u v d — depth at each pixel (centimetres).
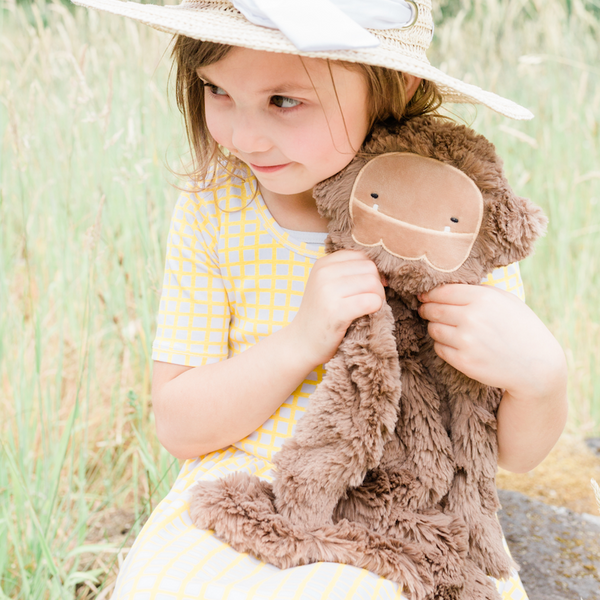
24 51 225
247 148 80
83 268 183
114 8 81
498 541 83
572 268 222
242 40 69
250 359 90
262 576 75
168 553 77
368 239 80
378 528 79
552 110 242
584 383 196
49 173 208
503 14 267
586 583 129
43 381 180
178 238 101
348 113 79
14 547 137
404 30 81
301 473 76
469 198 77
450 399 83
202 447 95
